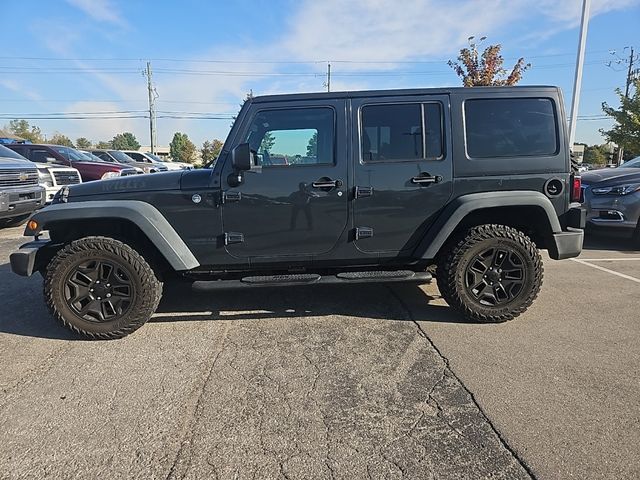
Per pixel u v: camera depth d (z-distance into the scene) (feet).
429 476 6.70
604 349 10.83
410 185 12.09
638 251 22.11
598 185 22.48
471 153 12.18
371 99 12.02
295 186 11.90
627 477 6.58
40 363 10.49
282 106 11.88
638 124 57.67
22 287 16.30
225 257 12.17
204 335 12.02
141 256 11.68
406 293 15.30
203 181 11.88
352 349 11.05
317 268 12.84
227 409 8.52
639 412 8.20
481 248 12.04
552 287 15.79
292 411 8.43
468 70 52.06
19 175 26.35
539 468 6.81
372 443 7.48
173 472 6.86
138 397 8.98
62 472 6.88
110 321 11.62
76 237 12.41
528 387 9.12
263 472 6.83
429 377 9.62
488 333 11.87
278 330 12.30
